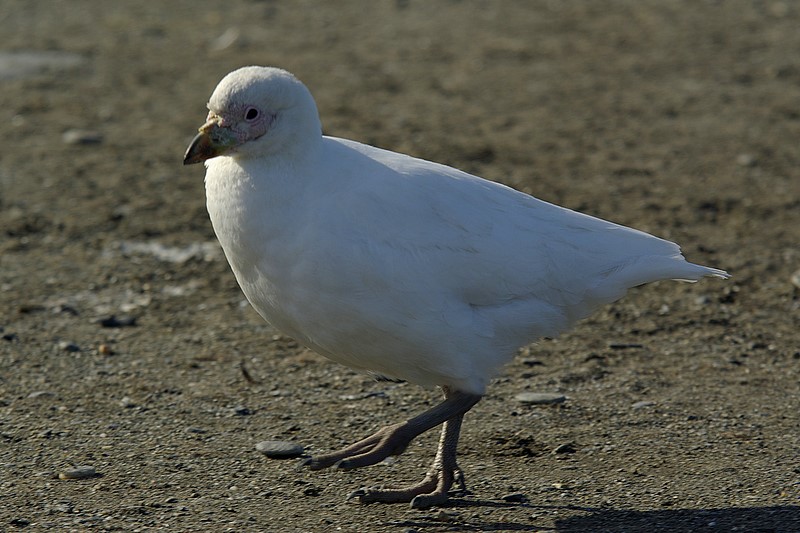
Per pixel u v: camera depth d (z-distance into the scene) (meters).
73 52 24.00
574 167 17.48
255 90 8.08
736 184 16.77
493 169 17.31
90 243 14.49
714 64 23.36
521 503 8.41
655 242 8.91
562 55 24.12
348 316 8.20
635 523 8.02
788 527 7.88
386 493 8.48
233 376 10.84
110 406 10.15
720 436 9.48
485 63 23.53
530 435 9.59
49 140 18.62
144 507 8.31
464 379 8.48
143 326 12.08
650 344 11.59
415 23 26.91
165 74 22.61
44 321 12.12
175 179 16.94
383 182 8.27
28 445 9.36
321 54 24.16
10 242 14.44
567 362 11.13
